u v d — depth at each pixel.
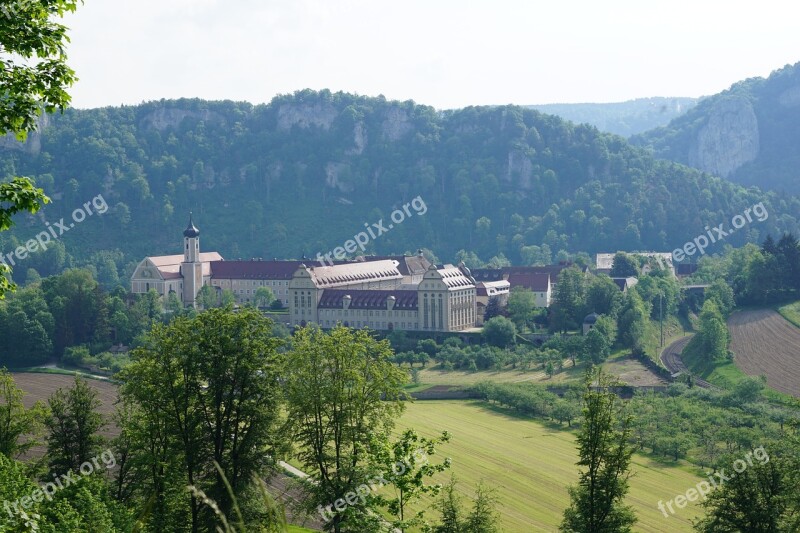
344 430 96.62
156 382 100.75
